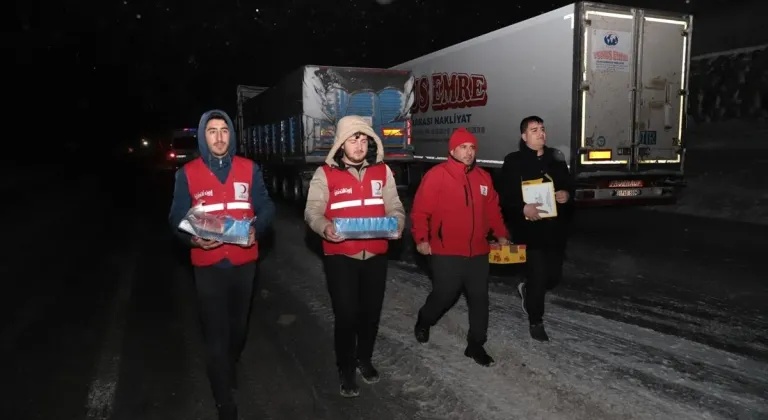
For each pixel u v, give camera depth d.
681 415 3.55
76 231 11.66
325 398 4.11
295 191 14.33
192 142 29.81
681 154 10.26
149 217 13.54
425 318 4.73
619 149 9.85
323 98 12.48
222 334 3.65
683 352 4.61
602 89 9.66
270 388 4.30
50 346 5.20
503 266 7.90
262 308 6.27
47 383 4.42
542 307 4.75
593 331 5.12
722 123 18.53
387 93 12.84
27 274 7.94
